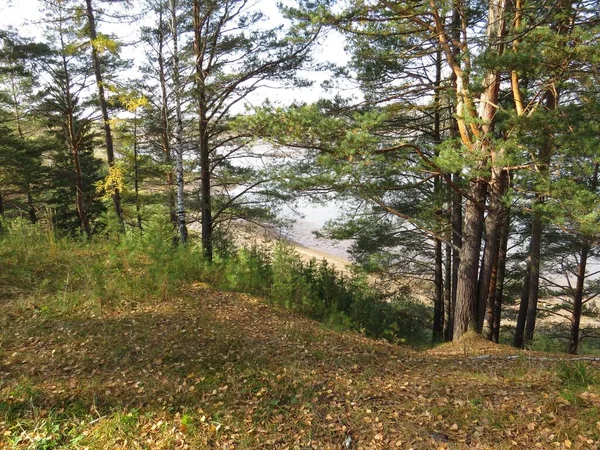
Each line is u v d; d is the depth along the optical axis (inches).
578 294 657.0
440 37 370.3
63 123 868.6
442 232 504.7
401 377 230.8
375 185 394.0
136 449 149.9
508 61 278.4
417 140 465.7
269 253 490.6
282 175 414.3
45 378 198.1
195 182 740.0
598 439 146.4
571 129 286.2
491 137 311.4
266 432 165.9
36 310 278.1
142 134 719.1
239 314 323.0
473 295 402.0
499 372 242.1
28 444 148.9
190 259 418.9
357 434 164.7
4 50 659.4
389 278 685.9
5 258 365.1
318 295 455.2
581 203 290.0
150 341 245.9
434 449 152.2
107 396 185.3
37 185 974.4
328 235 590.9
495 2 352.2
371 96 504.4
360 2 380.8
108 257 393.4
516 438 154.0
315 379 215.9
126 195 732.7
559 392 188.7
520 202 357.1
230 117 607.8
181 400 186.9
